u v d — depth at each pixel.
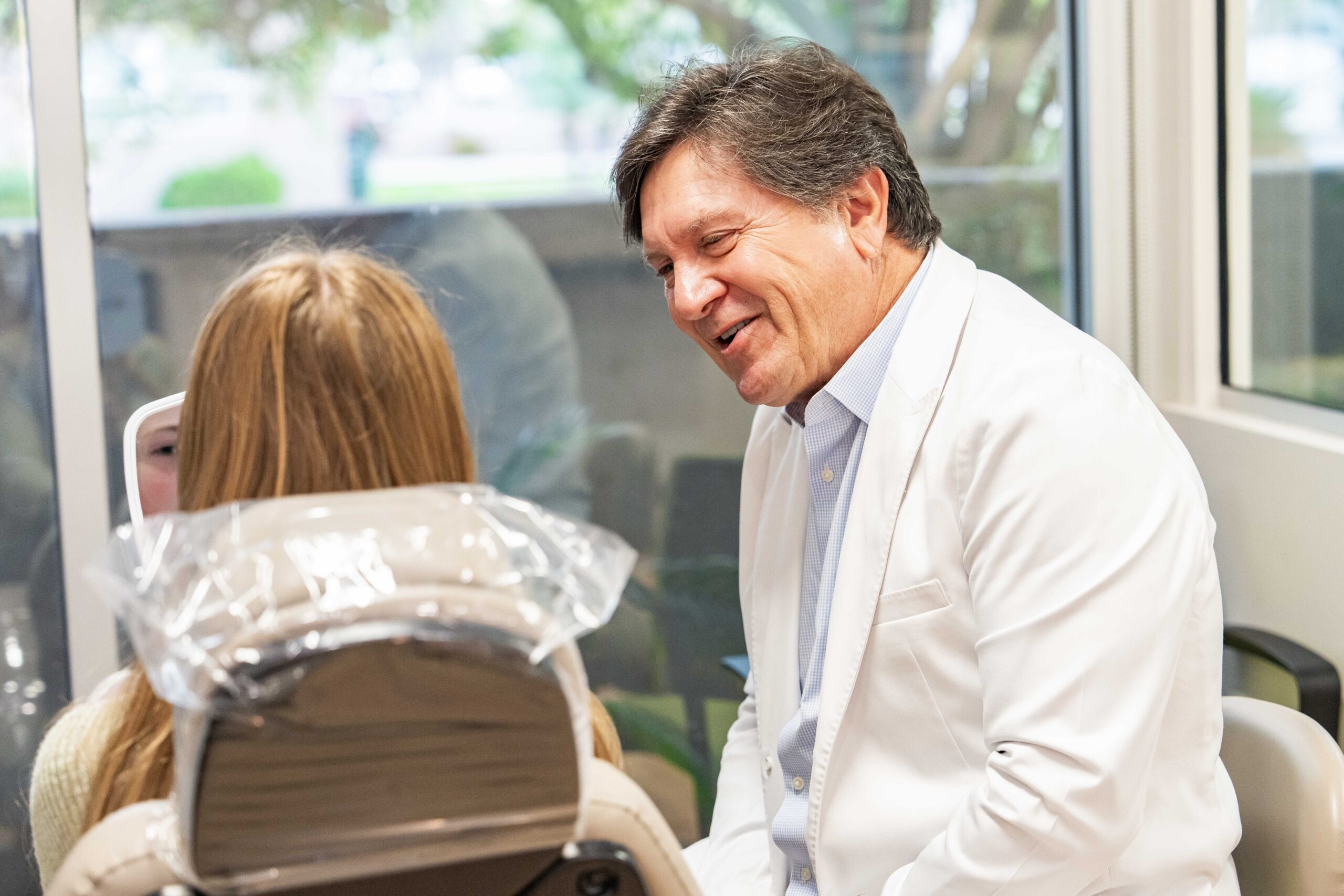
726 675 2.10
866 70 1.93
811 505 1.31
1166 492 1.02
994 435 1.05
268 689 0.48
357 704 0.49
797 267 1.13
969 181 1.98
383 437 0.70
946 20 1.93
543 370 1.94
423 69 1.83
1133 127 1.90
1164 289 1.87
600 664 2.06
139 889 0.55
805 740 1.23
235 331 0.70
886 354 1.20
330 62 1.80
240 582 0.52
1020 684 0.99
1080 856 0.96
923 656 1.11
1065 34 1.96
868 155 1.15
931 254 1.24
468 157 1.86
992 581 1.03
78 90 1.69
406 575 0.53
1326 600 1.41
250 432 0.69
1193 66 1.78
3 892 1.86
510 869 0.56
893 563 1.13
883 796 1.13
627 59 1.88
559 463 1.97
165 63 1.75
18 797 1.85
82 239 1.72
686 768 2.11
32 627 1.84
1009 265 2.01
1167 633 0.98
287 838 0.50
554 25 1.85
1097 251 1.95
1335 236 1.54
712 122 1.12
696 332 1.20
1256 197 1.73
